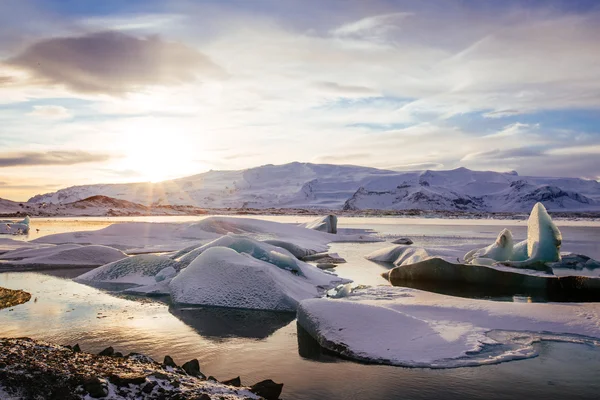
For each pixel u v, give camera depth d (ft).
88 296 46.88
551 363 26.76
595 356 27.78
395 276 60.29
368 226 219.61
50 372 19.34
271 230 119.65
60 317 38.11
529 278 53.01
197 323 36.70
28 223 155.43
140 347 30.32
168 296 47.19
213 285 45.11
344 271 67.05
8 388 17.89
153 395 18.49
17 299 44.68
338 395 22.81
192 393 19.06
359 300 43.21
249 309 41.75
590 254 88.94
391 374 25.40
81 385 18.37
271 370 26.27
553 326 33.32
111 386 18.66
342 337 30.48
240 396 20.01
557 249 65.51
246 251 57.67
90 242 99.04
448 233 160.86
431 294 45.50
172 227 117.80
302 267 56.90
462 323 34.12
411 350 28.37
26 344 24.17
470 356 27.63
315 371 26.05
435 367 26.22
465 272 56.49
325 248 101.96
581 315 35.70
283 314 40.11
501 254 71.10
